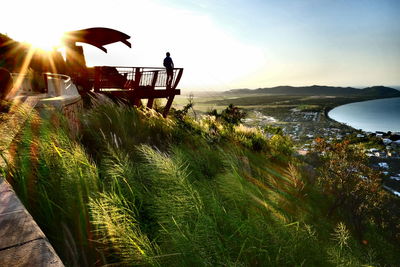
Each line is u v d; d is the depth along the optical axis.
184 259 1.63
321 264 2.08
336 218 5.64
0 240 1.15
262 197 2.62
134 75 10.40
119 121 5.24
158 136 5.68
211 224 1.83
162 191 2.19
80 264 1.68
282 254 1.93
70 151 2.58
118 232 1.62
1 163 2.00
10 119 2.71
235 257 1.84
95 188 2.17
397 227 7.72
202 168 3.47
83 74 11.05
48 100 4.79
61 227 1.81
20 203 1.52
